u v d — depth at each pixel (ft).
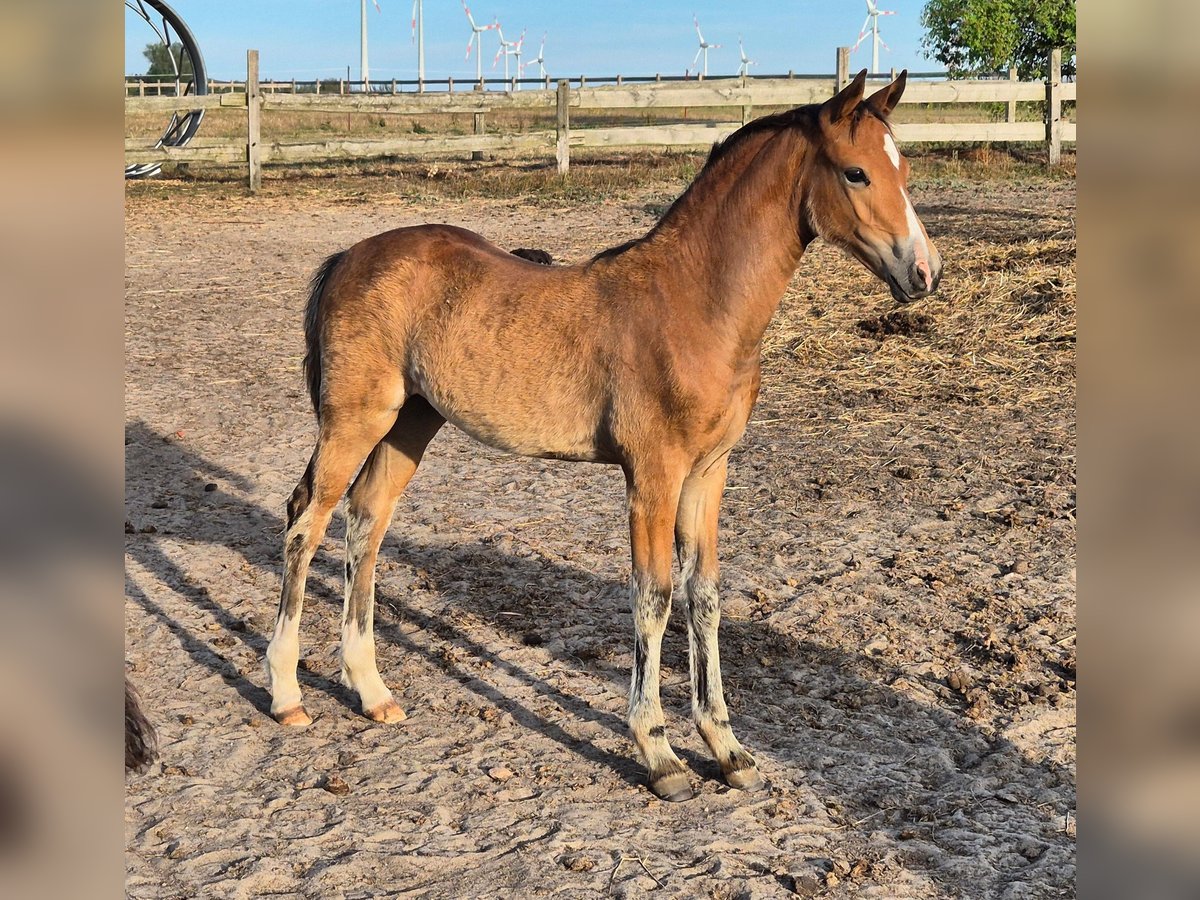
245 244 44.65
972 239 39.40
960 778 11.83
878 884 9.89
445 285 12.49
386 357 12.75
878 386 26.48
